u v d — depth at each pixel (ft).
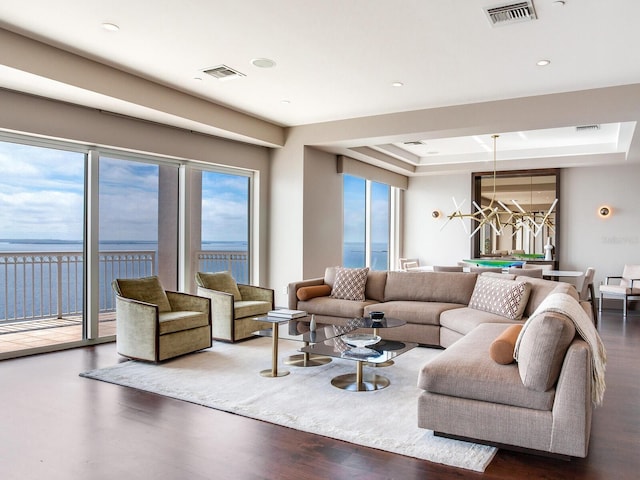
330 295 18.98
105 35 12.55
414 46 13.21
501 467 7.67
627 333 19.27
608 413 10.19
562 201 29.35
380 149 26.86
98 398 10.94
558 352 7.68
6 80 13.30
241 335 17.12
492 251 33.19
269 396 11.08
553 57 13.92
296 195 23.03
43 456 8.01
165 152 18.84
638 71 15.05
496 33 12.30
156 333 13.76
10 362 14.17
